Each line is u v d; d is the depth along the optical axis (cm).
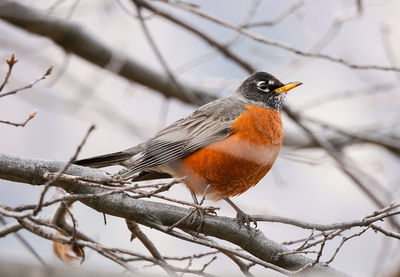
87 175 696
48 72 622
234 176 912
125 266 637
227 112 946
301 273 715
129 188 599
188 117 965
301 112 1320
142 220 709
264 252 764
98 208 708
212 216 764
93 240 755
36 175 680
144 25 1114
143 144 934
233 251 660
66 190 700
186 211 739
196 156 914
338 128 1360
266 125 942
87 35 1300
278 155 992
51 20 1250
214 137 918
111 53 1330
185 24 1258
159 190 633
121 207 706
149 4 1201
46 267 562
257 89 1040
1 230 734
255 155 912
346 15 1206
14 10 1219
